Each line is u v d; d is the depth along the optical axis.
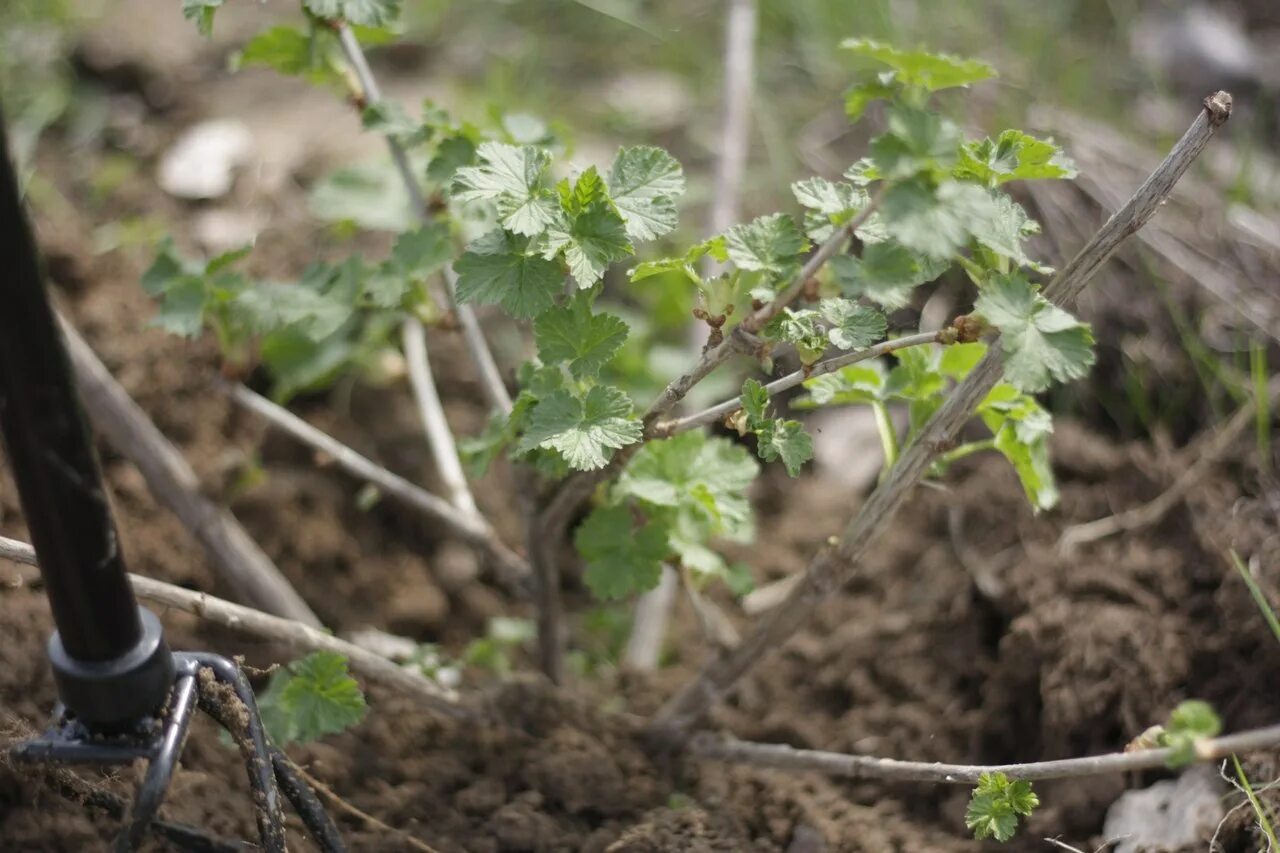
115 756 0.97
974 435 1.47
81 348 1.33
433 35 2.06
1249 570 1.24
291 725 1.09
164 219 1.70
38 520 0.92
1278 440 1.34
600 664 1.38
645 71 2.05
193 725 1.17
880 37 1.93
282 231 1.67
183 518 1.31
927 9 2.00
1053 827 1.19
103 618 0.94
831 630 1.37
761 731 1.29
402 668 1.25
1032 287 0.99
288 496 1.44
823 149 1.84
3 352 0.89
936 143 0.93
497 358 1.59
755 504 1.56
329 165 1.77
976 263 1.02
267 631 1.12
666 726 1.21
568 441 1.01
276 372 1.39
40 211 1.65
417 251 1.16
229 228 1.69
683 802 1.19
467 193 1.01
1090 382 1.47
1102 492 1.36
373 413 1.54
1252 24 2.05
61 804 1.09
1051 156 1.00
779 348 1.13
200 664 1.00
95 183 1.74
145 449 1.31
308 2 1.12
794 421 1.03
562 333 1.05
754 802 1.20
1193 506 1.31
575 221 1.02
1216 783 1.16
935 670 1.31
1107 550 1.31
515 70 2.01
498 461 1.55
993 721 1.26
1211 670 1.22
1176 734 1.03
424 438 1.54
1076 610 1.26
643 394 1.39
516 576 1.26
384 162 1.35
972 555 1.35
